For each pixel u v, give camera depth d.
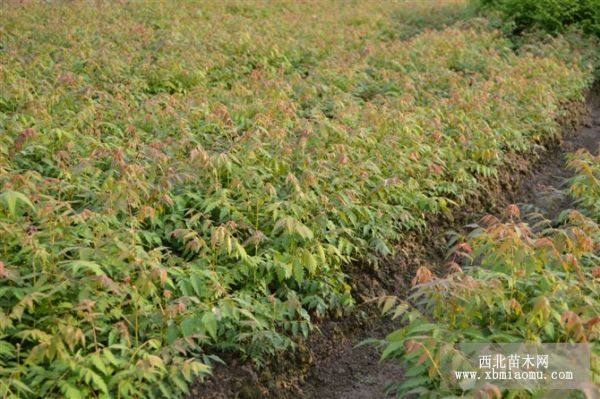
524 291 4.60
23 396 4.02
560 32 14.91
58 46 11.16
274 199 6.19
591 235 5.47
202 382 4.60
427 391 4.08
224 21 14.69
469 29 15.08
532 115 9.88
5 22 12.19
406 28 16.59
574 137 10.79
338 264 5.98
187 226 5.66
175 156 6.79
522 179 8.95
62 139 6.95
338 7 19.03
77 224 5.42
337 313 5.68
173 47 11.55
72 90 8.56
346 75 10.59
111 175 6.04
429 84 10.70
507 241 4.59
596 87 13.06
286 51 12.45
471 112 9.11
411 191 7.10
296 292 5.66
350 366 5.36
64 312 4.53
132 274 4.93
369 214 6.40
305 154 6.88
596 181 6.76
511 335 4.36
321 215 5.94
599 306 4.33
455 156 8.13
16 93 8.15
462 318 4.46
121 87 8.98
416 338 4.14
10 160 6.45
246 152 6.66
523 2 15.42
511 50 13.94
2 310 4.39
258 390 4.77
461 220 7.57
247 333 4.89
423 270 4.62
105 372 4.04
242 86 9.28
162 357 4.42
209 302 4.93
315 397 5.04
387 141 7.50
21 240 4.72
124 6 15.16
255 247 5.66
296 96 9.59
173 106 8.24
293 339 5.25
